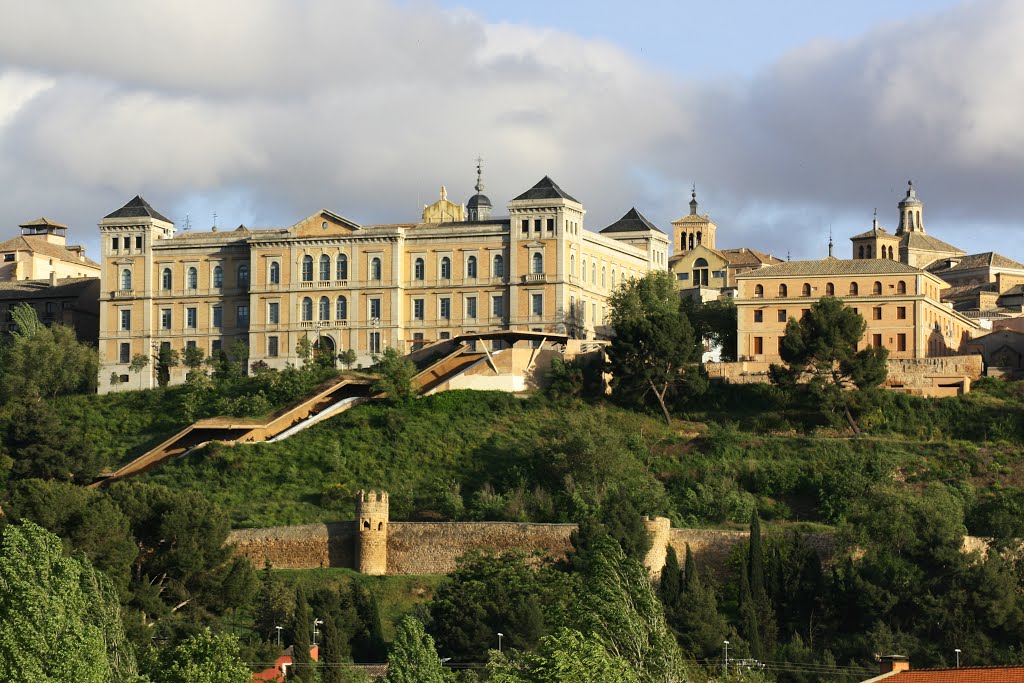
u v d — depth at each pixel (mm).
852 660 157750
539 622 157125
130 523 165625
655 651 134500
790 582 172875
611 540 144750
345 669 149750
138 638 147875
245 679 127438
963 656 157875
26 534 127000
